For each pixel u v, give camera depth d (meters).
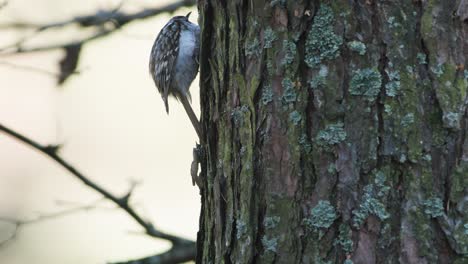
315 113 4.39
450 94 4.20
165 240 7.23
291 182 4.44
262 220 4.55
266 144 4.55
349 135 4.30
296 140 4.43
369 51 4.30
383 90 4.26
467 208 4.13
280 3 4.53
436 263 4.14
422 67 4.25
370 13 4.32
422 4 4.27
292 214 4.43
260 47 4.62
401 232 4.18
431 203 4.16
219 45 4.96
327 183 4.34
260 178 4.57
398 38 4.27
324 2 4.41
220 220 4.83
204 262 5.11
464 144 4.17
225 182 4.83
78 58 8.62
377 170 4.24
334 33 4.37
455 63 4.22
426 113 4.22
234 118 4.78
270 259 4.48
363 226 4.24
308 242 4.36
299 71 4.46
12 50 8.02
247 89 4.68
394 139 4.23
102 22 8.95
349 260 4.25
